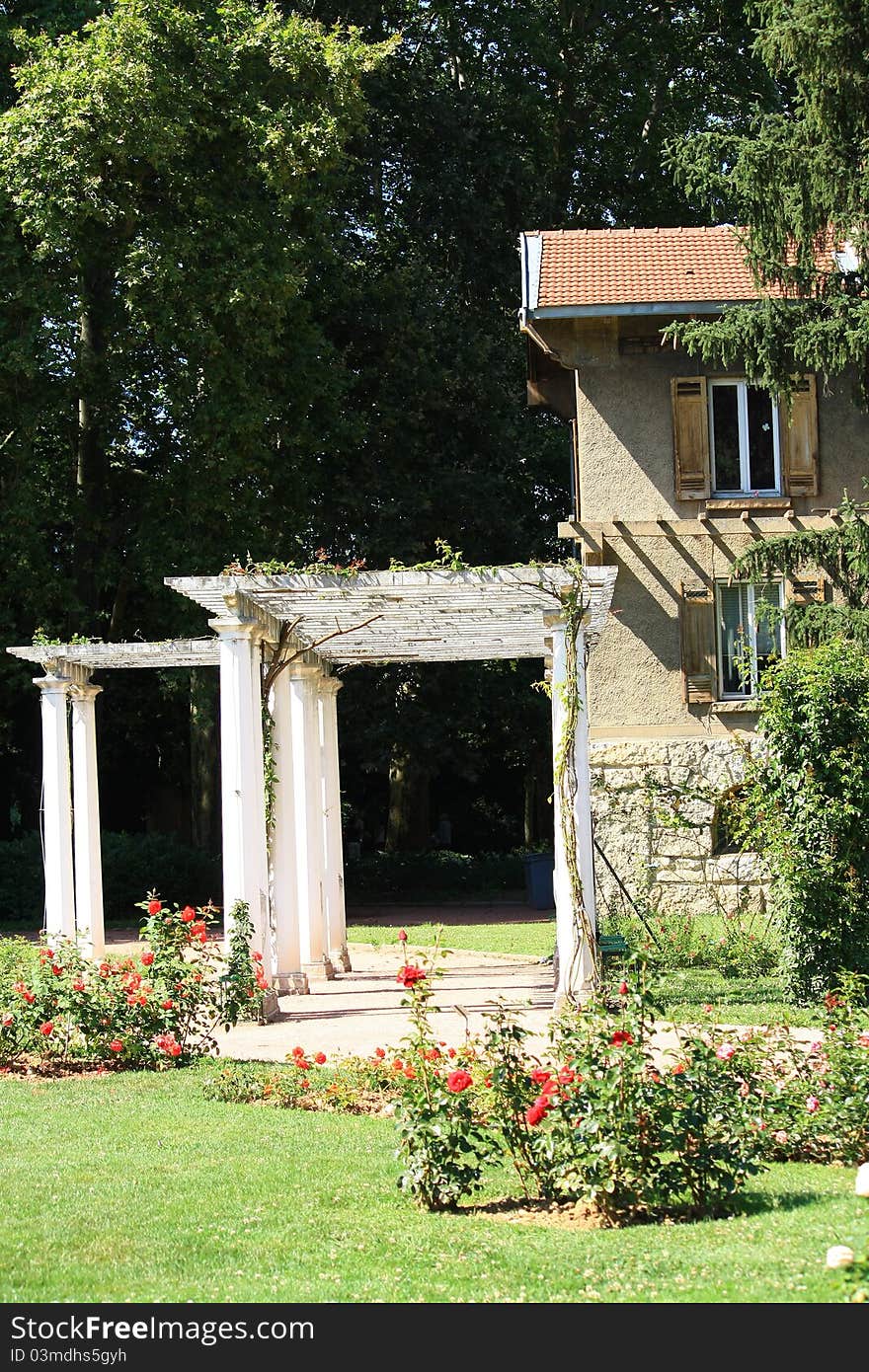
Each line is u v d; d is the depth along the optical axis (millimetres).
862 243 17281
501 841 41438
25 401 26000
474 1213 7258
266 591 14062
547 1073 7277
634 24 35312
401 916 28297
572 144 35812
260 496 27453
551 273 22609
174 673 28484
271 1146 8656
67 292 25547
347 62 26438
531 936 22891
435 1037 12633
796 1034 11703
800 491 22078
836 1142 8242
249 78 25859
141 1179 7902
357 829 40750
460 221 32500
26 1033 11523
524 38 33656
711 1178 7078
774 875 14477
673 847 21797
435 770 32688
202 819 30859
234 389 25828
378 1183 7809
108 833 29562
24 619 27906
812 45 16641
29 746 30562
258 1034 13203
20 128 24312
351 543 30594
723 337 17500
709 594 22016
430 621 16312
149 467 29266
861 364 17703
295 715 18031
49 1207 7363
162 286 25156
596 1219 7066
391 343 30266
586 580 14180
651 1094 7016
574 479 25188
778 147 17031
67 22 26547
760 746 15070
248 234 25859
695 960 17219
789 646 17859
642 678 22078
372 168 32656
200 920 12266
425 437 31250
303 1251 6586
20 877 27781
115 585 27750
